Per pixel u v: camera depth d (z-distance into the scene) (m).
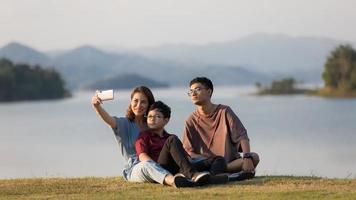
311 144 60.50
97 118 123.69
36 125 108.31
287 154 49.31
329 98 189.50
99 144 64.94
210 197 11.84
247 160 13.87
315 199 11.54
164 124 13.80
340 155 47.72
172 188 12.89
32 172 39.75
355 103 159.38
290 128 84.81
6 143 73.31
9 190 13.29
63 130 92.88
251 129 84.38
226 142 14.29
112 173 36.16
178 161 13.09
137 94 14.23
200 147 14.55
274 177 14.06
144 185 13.36
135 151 14.24
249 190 12.47
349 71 188.88
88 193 12.77
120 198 12.02
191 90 14.40
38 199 12.20
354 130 79.00
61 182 14.15
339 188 12.64
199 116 14.60
